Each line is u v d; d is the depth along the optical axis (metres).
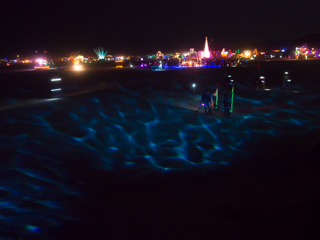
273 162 4.52
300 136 6.05
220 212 3.03
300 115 8.34
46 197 3.53
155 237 2.65
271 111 9.05
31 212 3.16
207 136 6.24
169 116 8.48
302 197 3.23
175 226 2.81
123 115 8.76
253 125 7.16
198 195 3.46
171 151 5.26
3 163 4.77
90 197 3.50
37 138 6.30
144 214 3.06
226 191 3.53
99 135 6.49
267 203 3.16
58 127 7.30
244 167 4.35
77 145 5.75
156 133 6.58
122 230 2.78
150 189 3.67
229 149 5.29
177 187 3.71
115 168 4.47
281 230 2.61
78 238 2.67
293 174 3.96
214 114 8.54
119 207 3.23
